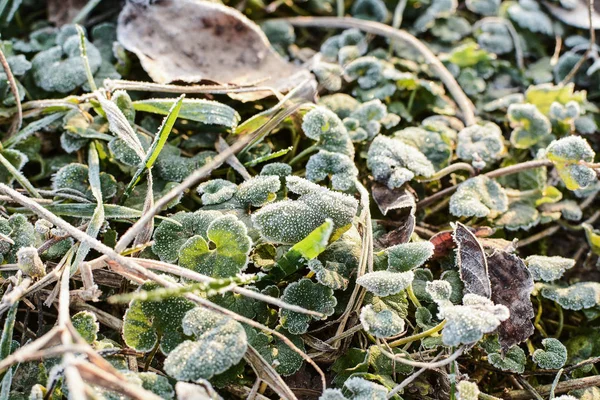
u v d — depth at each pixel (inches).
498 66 18.5
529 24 18.6
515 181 16.5
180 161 15.4
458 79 18.0
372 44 18.6
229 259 13.7
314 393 13.8
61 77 16.2
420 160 15.7
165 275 13.7
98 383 12.3
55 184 15.1
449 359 13.2
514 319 14.1
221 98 16.5
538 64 18.6
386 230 15.5
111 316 14.2
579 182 15.3
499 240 15.2
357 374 13.6
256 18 18.7
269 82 16.9
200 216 14.3
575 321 15.7
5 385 13.0
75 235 13.7
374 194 15.4
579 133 17.6
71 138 15.7
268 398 13.6
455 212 15.3
